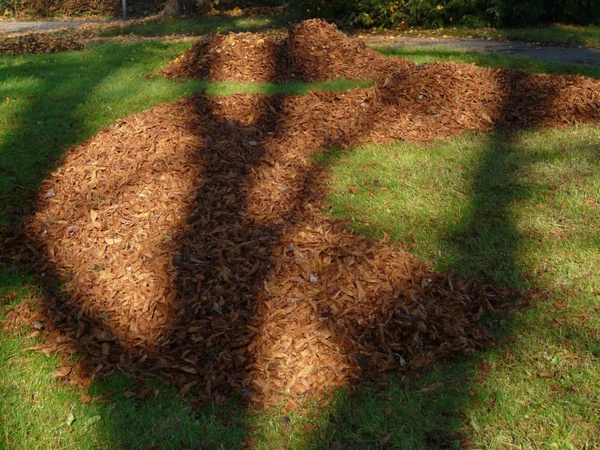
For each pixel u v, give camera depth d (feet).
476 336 13.80
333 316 14.26
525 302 15.01
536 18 55.52
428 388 12.37
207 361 13.38
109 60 41.39
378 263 15.98
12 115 29.60
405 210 19.81
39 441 11.25
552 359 12.94
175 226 17.74
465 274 16.33
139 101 31.81
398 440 11.21
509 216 19.15
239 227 17.67
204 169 21.36
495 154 23.84
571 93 28.22
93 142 24.38
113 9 97.71
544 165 22.59
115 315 14.76
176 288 15.16
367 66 36.14
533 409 11.64
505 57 39.78
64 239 18.13
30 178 23.08
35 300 15.66
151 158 22.07
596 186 20.54
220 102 29.22
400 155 24.12
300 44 37.45
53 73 37.55
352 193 21.11
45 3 98.22
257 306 14.52
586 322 14.12
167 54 43.68
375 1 57.67
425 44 48.60
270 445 11.27
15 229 19.16
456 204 20.03
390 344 13.65
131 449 11.12
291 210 19.40
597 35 49.85
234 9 81.82
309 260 15.79
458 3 55.98
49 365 13.26
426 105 28.35
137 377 12.92
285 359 13.21
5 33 72.54
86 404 12.17
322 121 27.45
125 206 18.99
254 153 23.84
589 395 11.92
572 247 17.22
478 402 11.93
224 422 11.83
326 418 11.82
